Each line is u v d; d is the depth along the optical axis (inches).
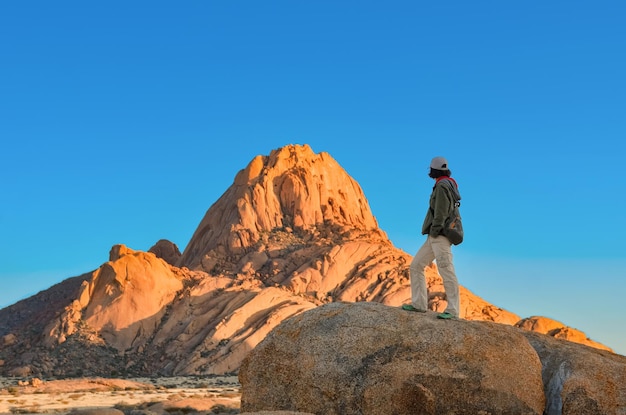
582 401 586.6
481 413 575.5
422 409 576.4
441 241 625.3
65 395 2127.2
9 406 1642.5
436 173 634.8
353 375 594.9
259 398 627.5
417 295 639.8
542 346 643.5
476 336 598.5
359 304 642.2
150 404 1533.0
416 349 594.6
